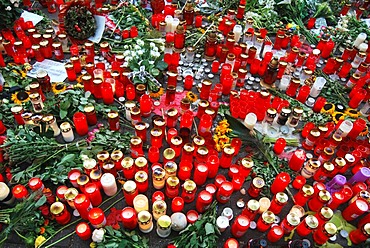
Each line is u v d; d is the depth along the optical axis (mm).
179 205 2383
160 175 2479
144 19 4562
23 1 4562
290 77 3799
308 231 2389
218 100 3506
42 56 3834
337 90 3793
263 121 3271
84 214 2338
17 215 2178
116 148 2820
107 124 3125
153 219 2443
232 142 2885
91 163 2496
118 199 2564
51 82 3525
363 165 2889
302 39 4645
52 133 2818
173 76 3439
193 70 3928
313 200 2611
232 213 2498
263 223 2346
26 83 3426
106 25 4324
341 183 2666
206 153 2643
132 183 2426
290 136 3195
